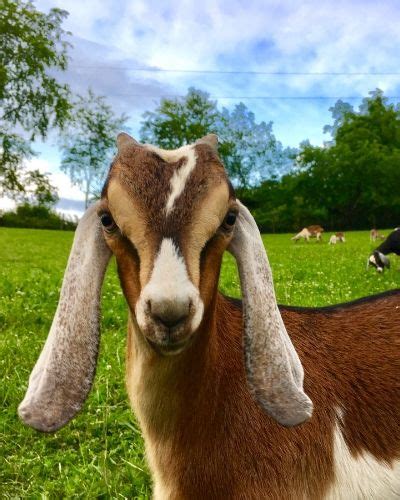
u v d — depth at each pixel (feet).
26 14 18.95
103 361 2.86
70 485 1.89
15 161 19.52
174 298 1.02
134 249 1.13
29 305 4.16
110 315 3.77
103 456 2.04
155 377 1.32
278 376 1.26
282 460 1.36
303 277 5.93
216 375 1.36
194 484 1.35
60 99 19.86
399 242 8.61
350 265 7.68
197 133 30.96
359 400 1.48
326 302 4.17
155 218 1.11
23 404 1.28
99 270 1.27
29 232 20.33
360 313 1.62
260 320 1.25
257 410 1.38
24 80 19.22
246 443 1.36
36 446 2.14
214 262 1.17
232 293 4.84
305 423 1.40
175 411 1.34
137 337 1.30
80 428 2.28
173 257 1.07
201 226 1.12
